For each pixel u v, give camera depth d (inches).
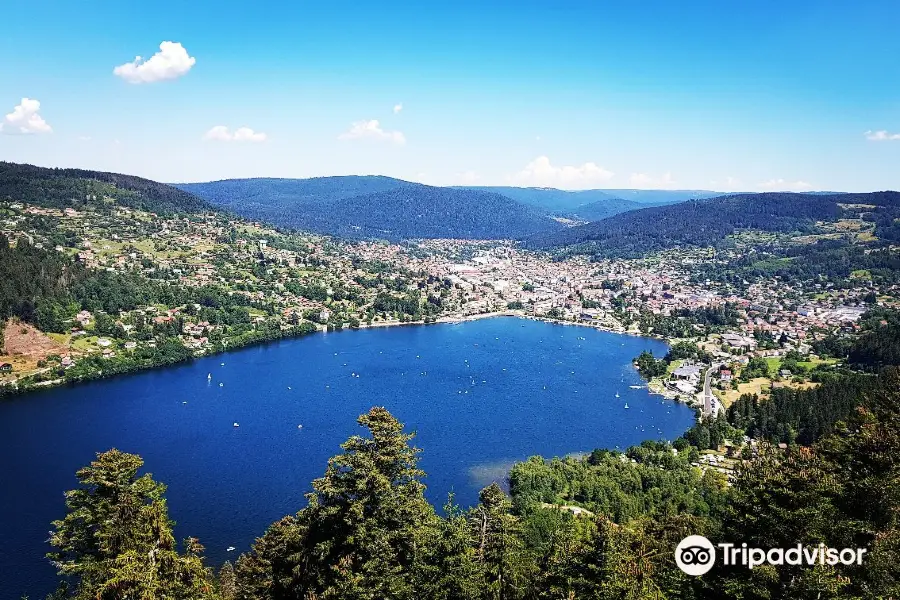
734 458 6727.4
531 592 2367.1
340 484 2229.3
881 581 2015.3
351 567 2146.9
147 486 2549.2
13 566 4702.3
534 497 5305.1
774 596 2047.2
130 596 1999.3
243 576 3326.8
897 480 2290.8
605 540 2225.6
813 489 2087.8
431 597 2191.2
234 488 6097.4
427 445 7258.9
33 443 7145.7
